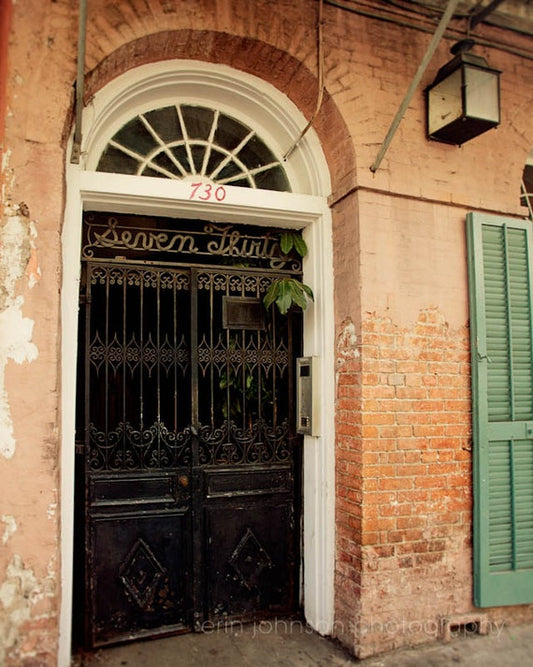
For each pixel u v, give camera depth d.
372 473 3.49
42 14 3.06
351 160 3.65
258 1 3.49
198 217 3.76
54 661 2.89
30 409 2.92
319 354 3.85
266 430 3.90
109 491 3.50
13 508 2.87
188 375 3.73
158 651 3.40
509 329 3.85
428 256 3.76
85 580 3.41
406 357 3.64
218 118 3.91
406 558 3.54
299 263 4.06
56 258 3.02
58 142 3.05
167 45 3.44
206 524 3.70
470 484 3.76
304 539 3.92
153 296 3.72
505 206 4.00
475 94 3.55
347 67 3.66
